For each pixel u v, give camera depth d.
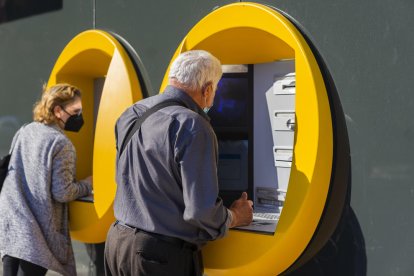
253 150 3.29
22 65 4.67
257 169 3.28
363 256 2.78
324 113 2.67
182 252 2.43
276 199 3.20
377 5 2.71
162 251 2.40
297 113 2.72
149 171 2.43
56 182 3.29
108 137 3.51
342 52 2.82
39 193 3.27
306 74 2.69
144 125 2.47
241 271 2.78
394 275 2.68
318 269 2.94
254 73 3.29
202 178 2.34
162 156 2.39
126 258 2.46
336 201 2.78
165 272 2.40
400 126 2.65
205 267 2.89
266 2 3.11
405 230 2.64
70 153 3.34
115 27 3.86
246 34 3.00
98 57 3.93
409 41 2.62
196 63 2.49
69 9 4.21
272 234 2.68
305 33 2.94
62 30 4.28
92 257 4.08
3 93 4.88
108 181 3.48
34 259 3.19
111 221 3.54
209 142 2.37
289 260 2.76
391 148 2.68
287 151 3.15
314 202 2.65
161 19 3.57
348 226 2.83
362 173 2.78
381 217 2.72
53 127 3.38
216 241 2.85
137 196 2.46
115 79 3.56
